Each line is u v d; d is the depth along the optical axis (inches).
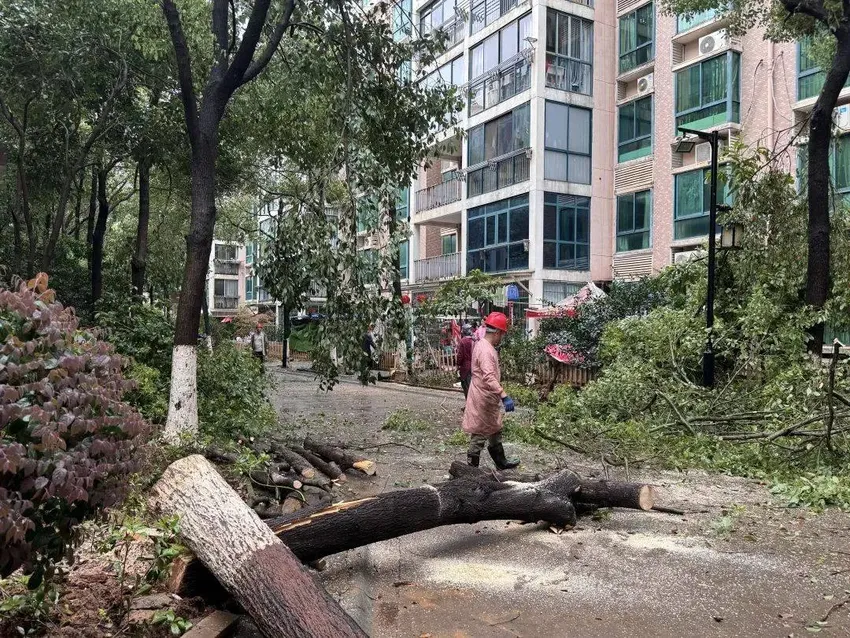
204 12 433.7
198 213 317.7
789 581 171.5
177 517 141.4
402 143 401.7
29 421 94.6
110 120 504.7
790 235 430.9
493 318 288.5
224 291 2578.7
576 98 954.1
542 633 143.6
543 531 215.2
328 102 428.5
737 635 141.6
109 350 121.3
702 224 851.4
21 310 104.9
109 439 111.3
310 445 316.5
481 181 1030.4
